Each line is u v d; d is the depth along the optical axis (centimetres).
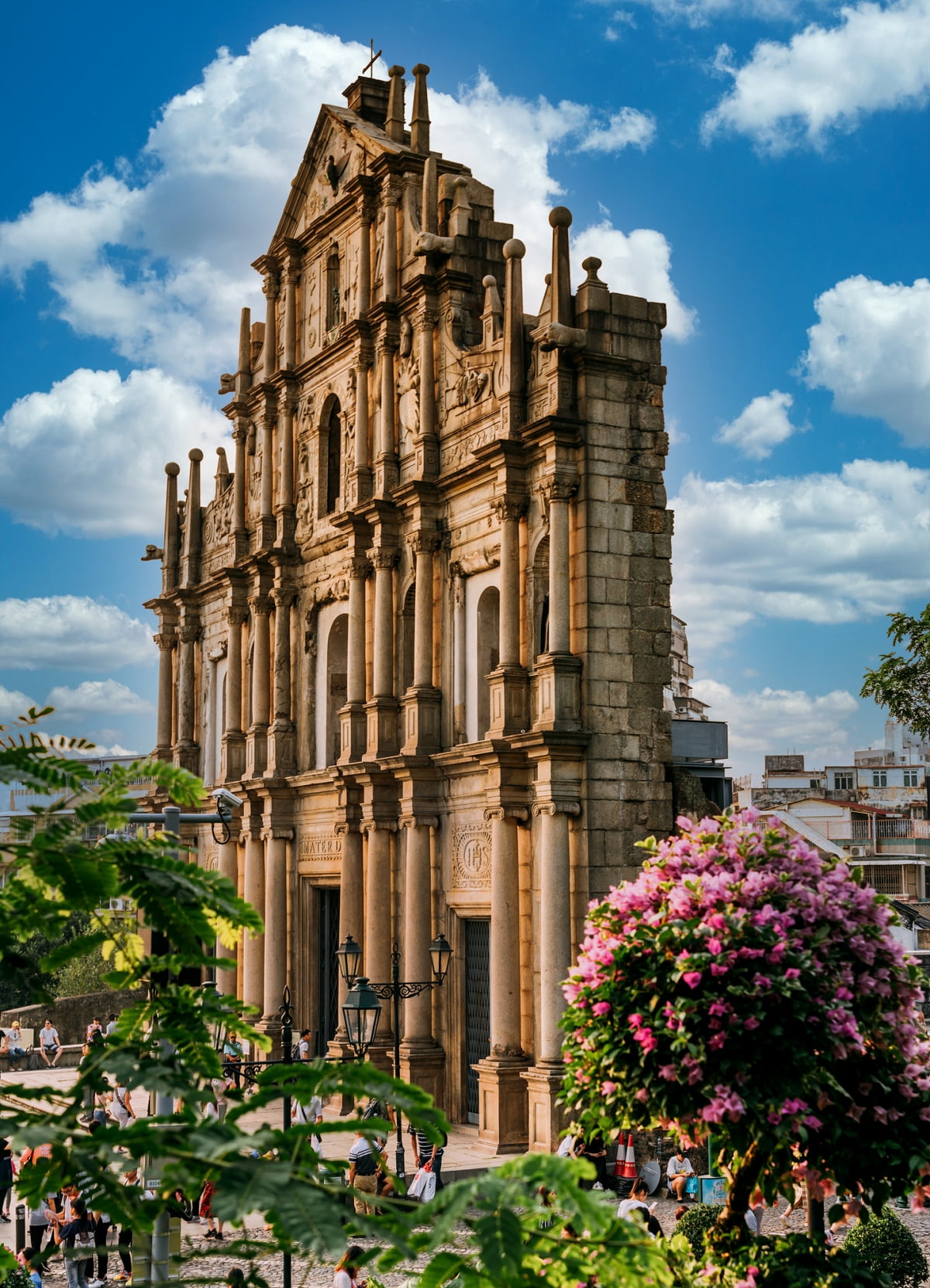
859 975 1377
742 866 1421
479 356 4162
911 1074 1380
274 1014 5122
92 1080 834
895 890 9644
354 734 4634
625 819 3616
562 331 3675
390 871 4416
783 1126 1276
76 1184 920
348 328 4809
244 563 5522
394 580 4559
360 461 4731
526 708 3819
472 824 4066
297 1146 779
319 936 5128
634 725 3656
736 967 1329
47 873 845
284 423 5412
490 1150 3622
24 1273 2267
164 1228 1656
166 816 2406
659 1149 3369
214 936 924
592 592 3647
